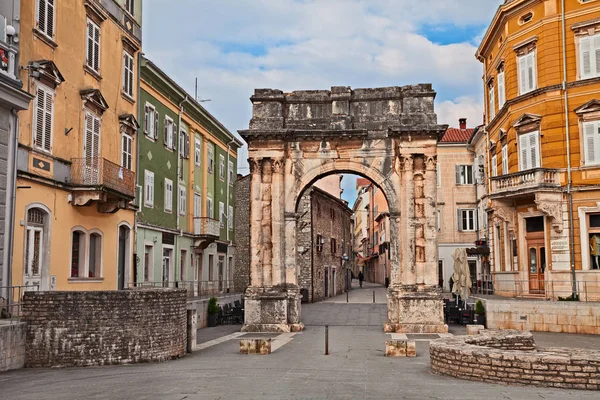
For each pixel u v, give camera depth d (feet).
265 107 100.22
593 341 81.51
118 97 100.73
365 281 368.27
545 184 105.19
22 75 73.20
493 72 130.93
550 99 108.47
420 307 92.43
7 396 43.98
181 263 133.49
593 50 105.09
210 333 93.81
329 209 194.59
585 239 103.65
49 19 79.82
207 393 43.73
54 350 59.72
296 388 45.37
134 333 61.67
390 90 99.35
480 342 56.85
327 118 99.71
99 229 92.43
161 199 120.06
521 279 113.70
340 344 77.30
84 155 88.22
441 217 185.47
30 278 74.90
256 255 98.27
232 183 178.70
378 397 41.63
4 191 68.18
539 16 111.34
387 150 97.66
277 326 94.63
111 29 98.58
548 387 45.06
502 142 123.95
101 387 47.09
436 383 47.32
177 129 129.49
